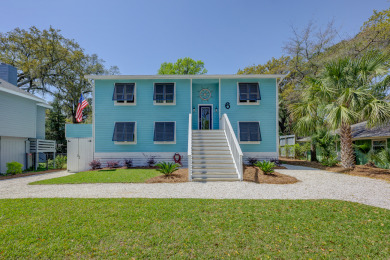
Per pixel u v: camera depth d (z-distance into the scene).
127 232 3.65
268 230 3.75
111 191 6.70
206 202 5.39
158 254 3.00
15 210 4.77
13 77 15.69
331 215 4.44
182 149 12.91
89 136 12.94
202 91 14.05
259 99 12.68
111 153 12.86
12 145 12.91
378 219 4.21
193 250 3.11
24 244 3.24
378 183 7.56
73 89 24.64
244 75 12.89
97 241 3.34
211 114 13.93
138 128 13.02
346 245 3.23
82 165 12.74
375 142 12.14
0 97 11.84
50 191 6.77
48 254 2.98
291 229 3.78
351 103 8.87
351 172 9.55
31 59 22.42
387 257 2.93
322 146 12.57
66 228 3.80
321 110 10.54
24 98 13.70
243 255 2.99
